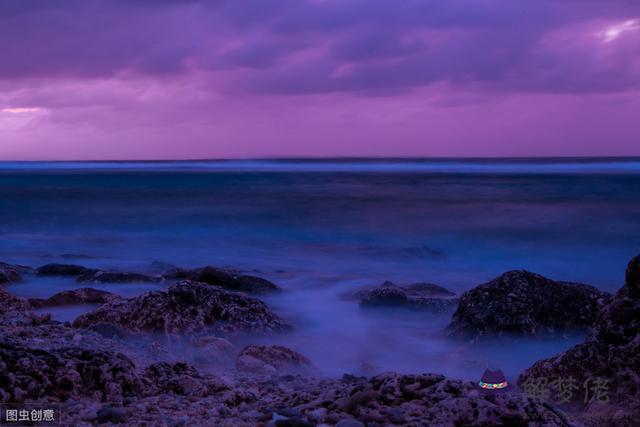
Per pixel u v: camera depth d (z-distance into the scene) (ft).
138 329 38.14
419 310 49.32
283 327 43.16
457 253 89.86
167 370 25.46
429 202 160.04
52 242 100.27
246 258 86.12
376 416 17.57
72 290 48.98
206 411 20.34
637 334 26.30
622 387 24.81
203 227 119.55
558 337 38.99
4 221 130.21
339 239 105.09
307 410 19.65
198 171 530.27
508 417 16.71
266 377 29.45
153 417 19.35
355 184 265.95
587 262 81.92
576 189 200.34
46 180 342.44
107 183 299.38
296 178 343.05
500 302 40.50
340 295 58.54
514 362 36.99
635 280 28.12
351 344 41.52
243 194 199.62
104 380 22.47
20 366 21.48
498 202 156.25
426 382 19.70
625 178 271.08
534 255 87.10
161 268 73.36
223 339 36.37
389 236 106.52
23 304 44.65
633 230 103.24
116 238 105.91
